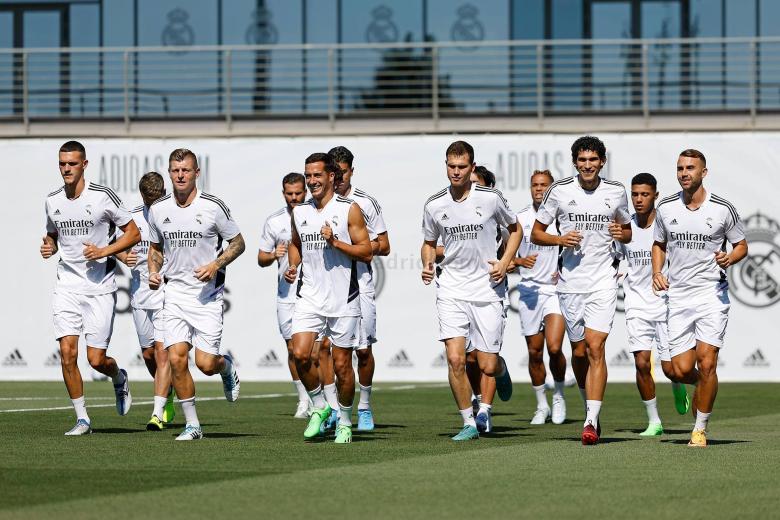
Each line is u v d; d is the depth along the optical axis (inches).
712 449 1227.2
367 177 2655.0
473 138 2637.8
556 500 868.0
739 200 2583.7
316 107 2999.5
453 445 1270.9
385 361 2632.9
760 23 2960.1
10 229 2711.6
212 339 1323.8
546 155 2623.0
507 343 2600.9
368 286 1515.7
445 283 1336.1
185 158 1294.3
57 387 2474.2
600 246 1314.0
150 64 3038.9
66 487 936.9
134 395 2181.3
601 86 2950.3
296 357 1278.3
